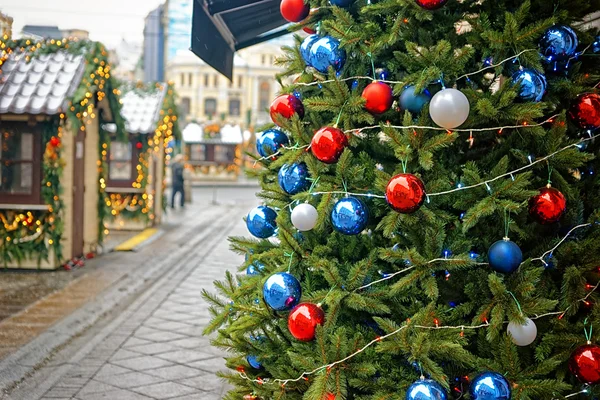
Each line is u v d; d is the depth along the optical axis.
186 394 4.70
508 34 2.22
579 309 2.46
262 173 3.02
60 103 8.70
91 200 10.75
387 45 2.43
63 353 5.65
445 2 2.26
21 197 9.02
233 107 59.56
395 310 2.46
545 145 2.33
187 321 6.86
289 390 2.56
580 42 2.51
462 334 2.24
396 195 2.13
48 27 16.98
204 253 11.81
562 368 2.38
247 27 4.46
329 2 2.70
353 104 2.37
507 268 2.24
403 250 2.37
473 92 2.27
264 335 2.81
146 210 14.45
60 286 8.33
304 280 2.67
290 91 2.79
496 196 2.22
